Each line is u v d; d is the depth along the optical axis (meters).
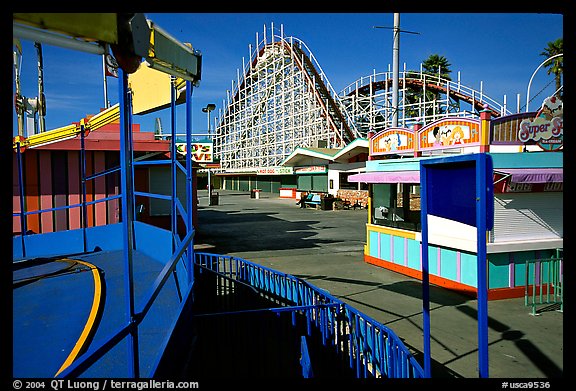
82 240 7.21
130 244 2.40
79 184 11.52
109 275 5.09
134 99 5.86
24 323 3.53
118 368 2.83
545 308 7.55
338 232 18.19
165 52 2.20
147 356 3.04
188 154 4.30
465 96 39.66
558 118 8.71
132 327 2.19
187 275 4.11
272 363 5.16
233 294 7.62
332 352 5.29
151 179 13.29
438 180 3.38
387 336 4.59
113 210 11.77
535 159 8.53
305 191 40.84
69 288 4.50
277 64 50.19
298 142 46.28
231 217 24.56
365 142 29.17
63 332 3.37
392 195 11.09
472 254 8.34
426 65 46.03
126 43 1.73
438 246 9.22
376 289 8.91
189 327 3.93
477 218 2.88
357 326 5.05
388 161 10.76
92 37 1.52
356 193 31.28
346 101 44.81
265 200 40.25
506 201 8.32
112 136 11.83
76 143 11.23
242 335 5.12
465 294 8.47
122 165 3.06
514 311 7.41
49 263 5.66
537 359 5.42
